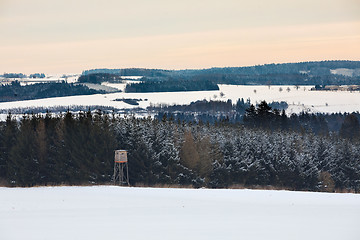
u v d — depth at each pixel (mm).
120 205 84750
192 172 163000
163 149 163000
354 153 189625
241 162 173500
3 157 158500
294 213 76312
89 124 161875
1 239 54781
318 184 178000
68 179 155250
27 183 153625
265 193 105938
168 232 59000
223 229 61188
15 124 167125
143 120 180750
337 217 72188
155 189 112250
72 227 61781
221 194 103312
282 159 178500
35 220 67312
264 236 57281
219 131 193750
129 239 54844
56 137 160125
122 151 146625
